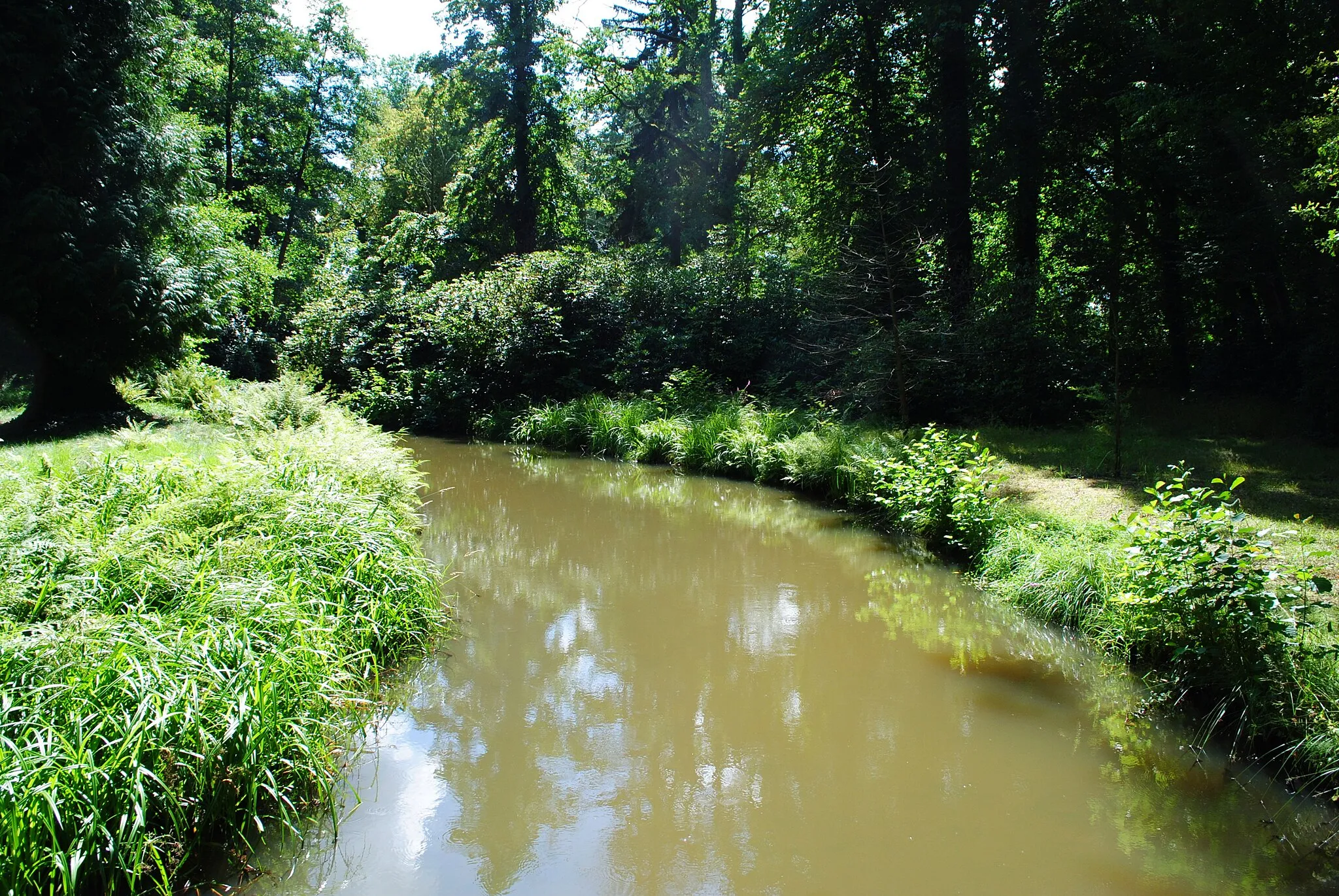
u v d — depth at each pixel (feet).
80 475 20.17
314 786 13.47
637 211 94.53
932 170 59.72
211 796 11.62
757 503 37.14
